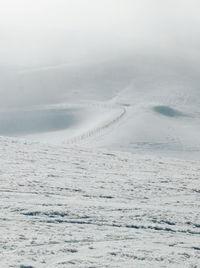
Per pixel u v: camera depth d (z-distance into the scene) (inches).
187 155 2564.0
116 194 626.5
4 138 1136.2
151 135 3063.5
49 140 3245.6
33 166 797.2
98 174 792.9
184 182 806.5
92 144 2824.8
